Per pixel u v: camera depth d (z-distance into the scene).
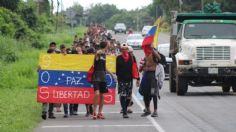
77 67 19.25
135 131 15.97
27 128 16.09
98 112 19.02
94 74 18.69
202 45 25.92
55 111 20.84
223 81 26.80
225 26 26.92
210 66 25.94
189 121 17.84
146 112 19.19
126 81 18.86
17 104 20.86
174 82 28.03
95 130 16.19
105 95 19.17
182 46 26.48
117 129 16.36
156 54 18.92
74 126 16.98
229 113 19.70
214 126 16.78
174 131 15.89
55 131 15.99
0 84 27.72
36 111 19.77
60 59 19.22
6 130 15.17
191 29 26.86
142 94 19.05
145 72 19.02
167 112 20.11
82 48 22.86
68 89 19.16
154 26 19.36
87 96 19.19
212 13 27.86
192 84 26.97
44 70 19.14
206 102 23.25
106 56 19.23
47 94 19.02
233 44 26.03
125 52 18.89
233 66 25.95
